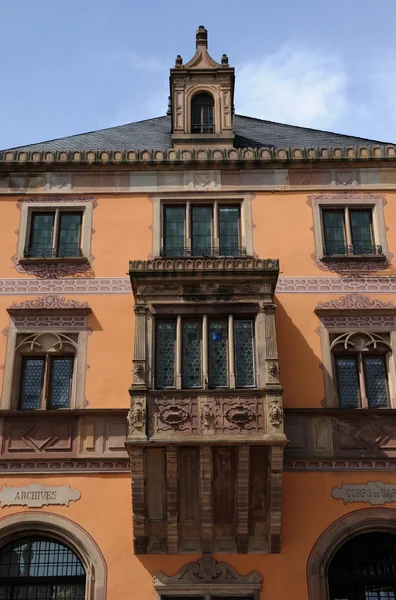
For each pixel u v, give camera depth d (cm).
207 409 1585
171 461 1562
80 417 1719
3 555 1620
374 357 1816
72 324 1830
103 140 2264
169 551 1602
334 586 1608
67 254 1923
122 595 1566
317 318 1842
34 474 1670
